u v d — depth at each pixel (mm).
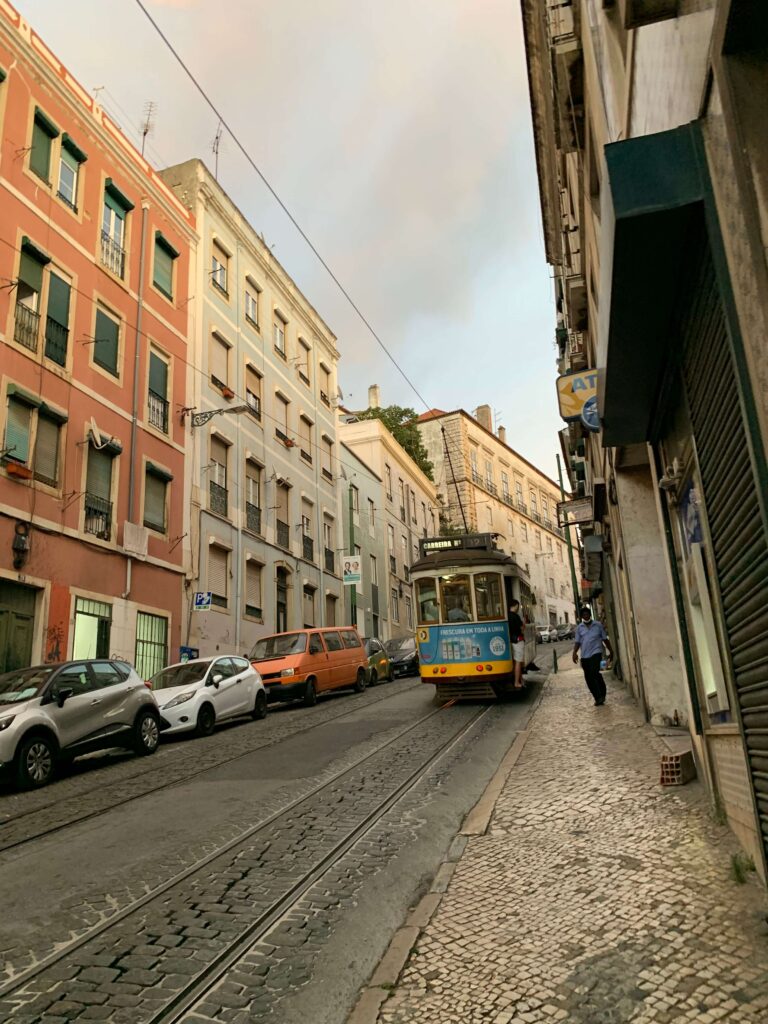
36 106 16828
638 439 6426
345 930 4414
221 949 4180
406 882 5176
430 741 10820
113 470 18109
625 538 9992
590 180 8734
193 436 21906
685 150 3311
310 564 29672
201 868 5605
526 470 68812
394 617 40219
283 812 7125
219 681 14836
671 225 3455
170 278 22078
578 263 13781
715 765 5504
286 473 28344
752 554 3529
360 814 6938
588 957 3652
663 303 4195
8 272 15438
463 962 3811
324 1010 3527
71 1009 3572
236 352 25406
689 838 5086
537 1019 3176
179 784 8938
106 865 5820
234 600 23156
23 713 9578
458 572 15508
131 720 11453
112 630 17266
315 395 32406
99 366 18031
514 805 6723
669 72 3615
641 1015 3088
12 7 16203
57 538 15914
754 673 3799
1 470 14562
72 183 18125
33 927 4617
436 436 56406
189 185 24062
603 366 5152
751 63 2791
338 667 19547
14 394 15102
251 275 27312
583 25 7488
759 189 2732
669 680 9641
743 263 2883
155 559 19250
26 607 15086
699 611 5527
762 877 4074
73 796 8734
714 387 3758
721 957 3430
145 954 4152
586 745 8969
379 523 39344
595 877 4695
